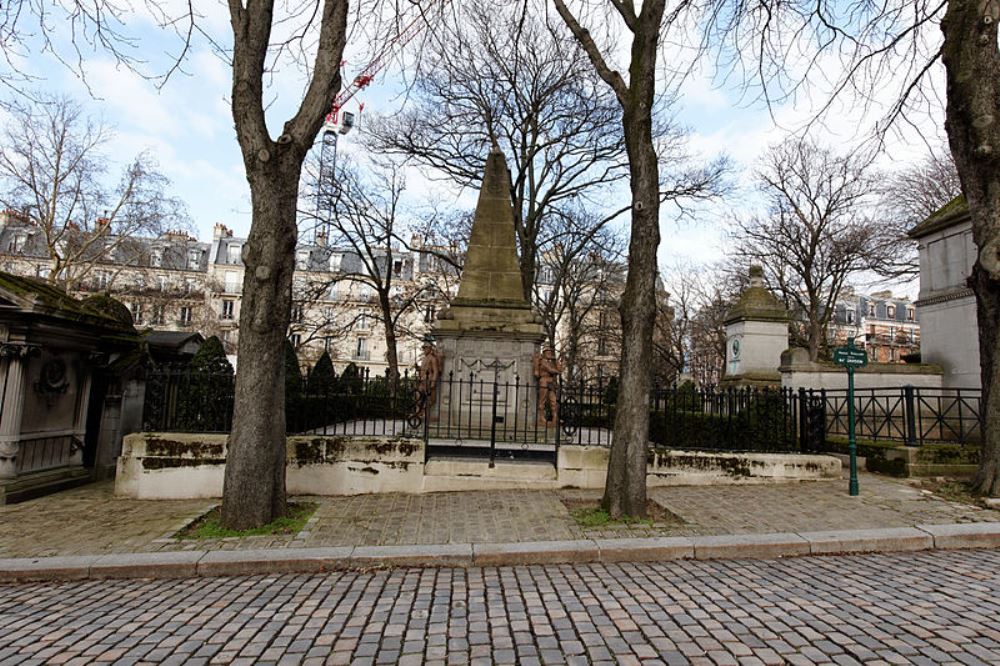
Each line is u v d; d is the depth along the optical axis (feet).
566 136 71.51
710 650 11.89
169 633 13.29
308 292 83.92
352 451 28.96
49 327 29.50
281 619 14.10
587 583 16.70
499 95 69.87
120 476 28.71
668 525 21.93
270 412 22.34
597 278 115.55
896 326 229.25
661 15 24.09
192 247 185.47
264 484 22.06
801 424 32.94
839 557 19.36
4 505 26.81
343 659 11.79
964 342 39.42
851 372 27.50
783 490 28.43
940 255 42.11
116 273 106.11
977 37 25.72
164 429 30.09
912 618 13.52
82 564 18.02
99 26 25.68
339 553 18.84
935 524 21.83
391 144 73.82
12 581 17.63
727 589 15.93
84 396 33.40
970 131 26.12
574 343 103.50
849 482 28.89
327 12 23.41
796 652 11.75
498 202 43.91
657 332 123.85
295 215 22.90
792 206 94.58
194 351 49.39
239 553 18.85
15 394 28.12
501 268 42.65
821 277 96.43
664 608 14.44
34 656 12.07
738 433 33.35
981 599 14.84
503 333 39.75
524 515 23.89
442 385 39.34
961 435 31.73
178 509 25.93
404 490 28.84
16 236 121.60
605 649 12.03
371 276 81.25
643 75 23.98
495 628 13.32
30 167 85.66
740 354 52.80
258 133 21.86
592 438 40.68
